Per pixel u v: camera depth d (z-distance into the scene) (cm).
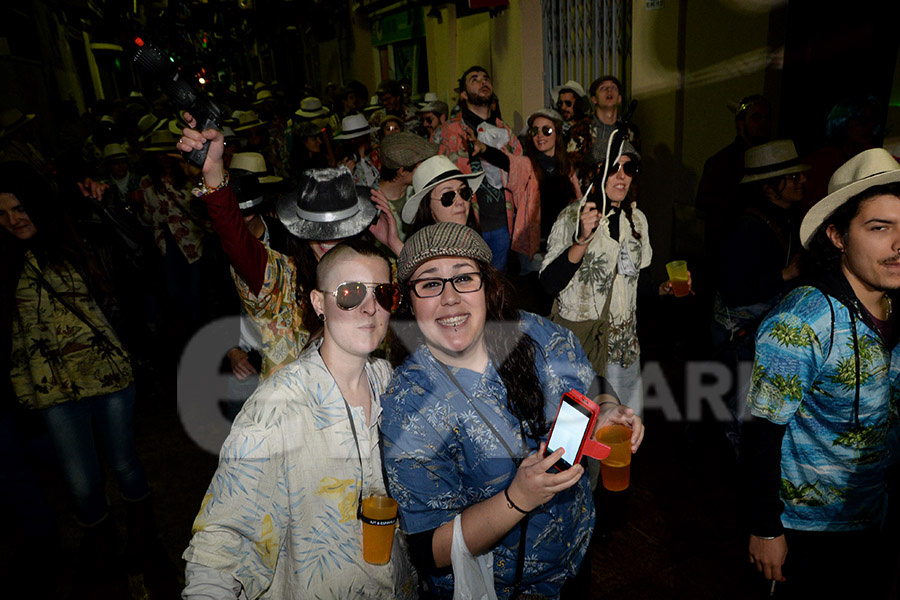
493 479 159
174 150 526
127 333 297
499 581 167
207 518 136
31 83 1130
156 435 426
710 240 527
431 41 1174
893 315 182
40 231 262
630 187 300
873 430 178
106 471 388
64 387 277
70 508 350
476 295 155
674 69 623
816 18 508
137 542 313
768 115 488
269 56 2758
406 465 151
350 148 605
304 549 147
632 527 308
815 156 449
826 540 188
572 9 828
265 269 235
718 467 354
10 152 571
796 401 178
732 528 304
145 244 435
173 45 215
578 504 175
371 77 1584
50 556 306
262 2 2209
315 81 2094
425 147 363
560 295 306
